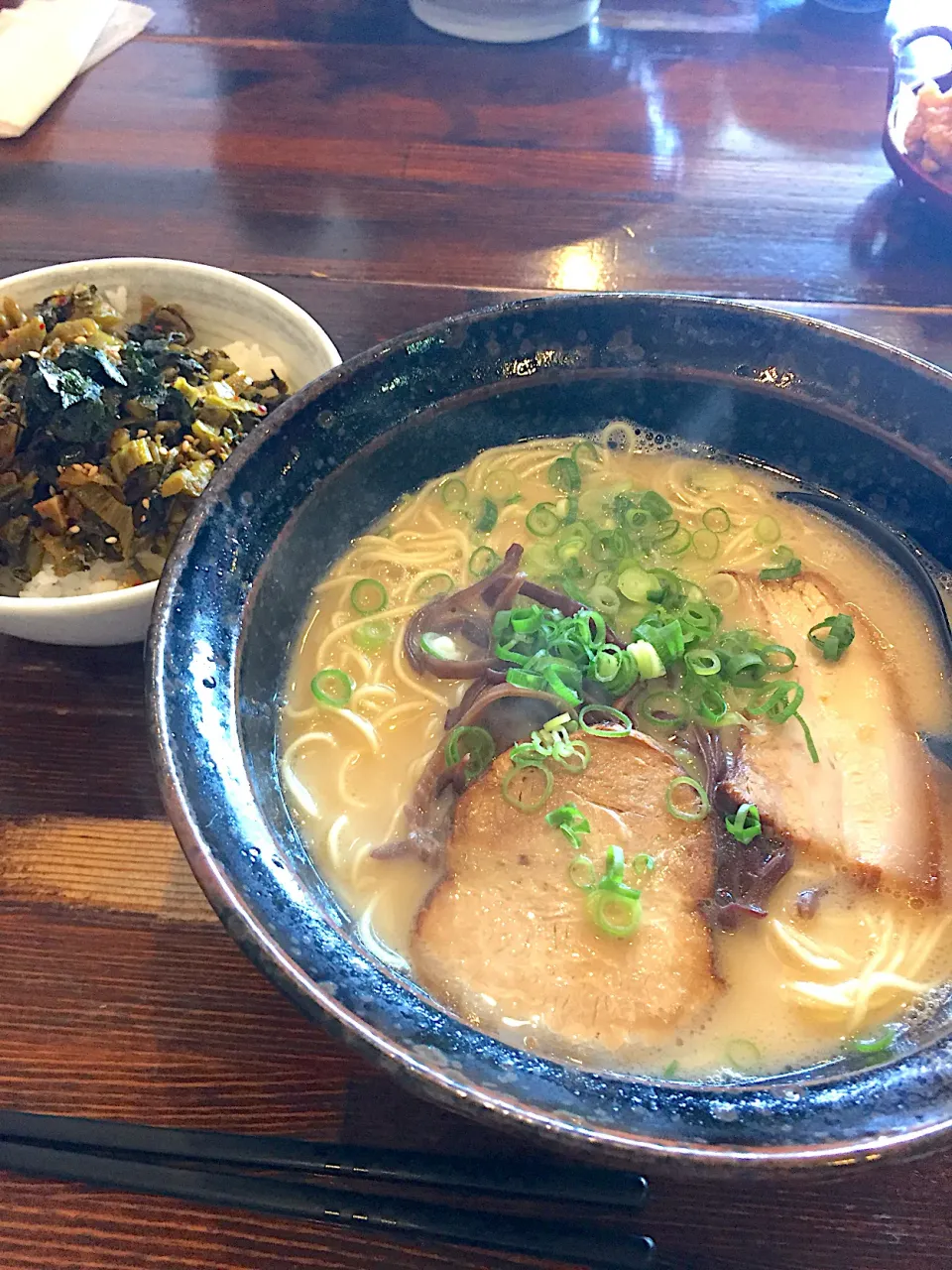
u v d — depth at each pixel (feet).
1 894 0.87
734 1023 0.79
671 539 1.07
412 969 0.80
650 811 0.85
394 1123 0.76
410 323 1.28
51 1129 0.76
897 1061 0.68
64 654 1.02
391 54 1.69
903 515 1.01
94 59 1.66
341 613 1.02
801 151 1.54
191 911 0.86
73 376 1.04
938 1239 0.72
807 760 0.90
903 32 1.58
